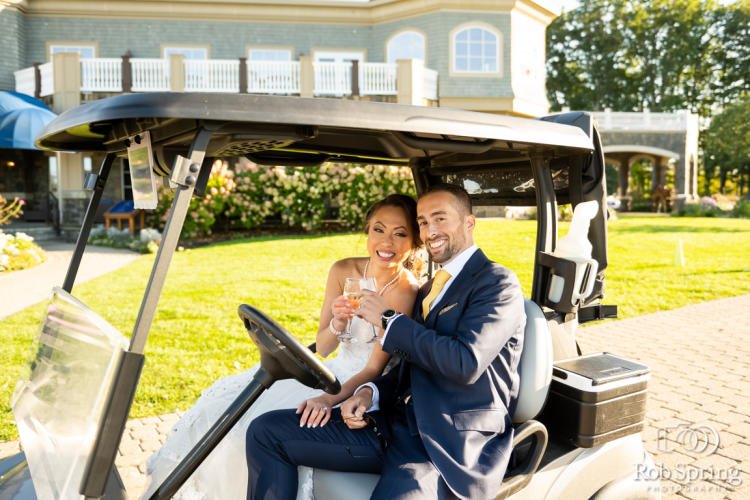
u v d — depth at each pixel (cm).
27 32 1883
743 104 3662
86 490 123
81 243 202
